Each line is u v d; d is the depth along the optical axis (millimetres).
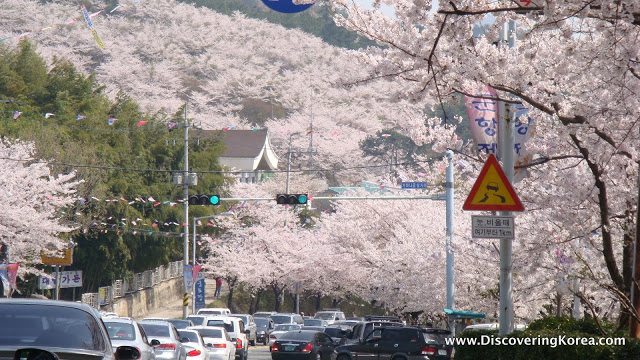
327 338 52250
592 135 22266
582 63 20375
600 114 20922
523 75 20734
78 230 67250
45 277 63250
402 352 38625
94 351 10914
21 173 56531
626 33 18031
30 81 91750
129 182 79812
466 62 20250
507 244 20109
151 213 82938
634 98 21156
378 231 75750
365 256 73500
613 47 18688
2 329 10859
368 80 21734
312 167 186750
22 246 57188
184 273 70688
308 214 123000
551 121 25078
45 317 11281
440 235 56438
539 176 26188
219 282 109250
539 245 27031
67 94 87312
